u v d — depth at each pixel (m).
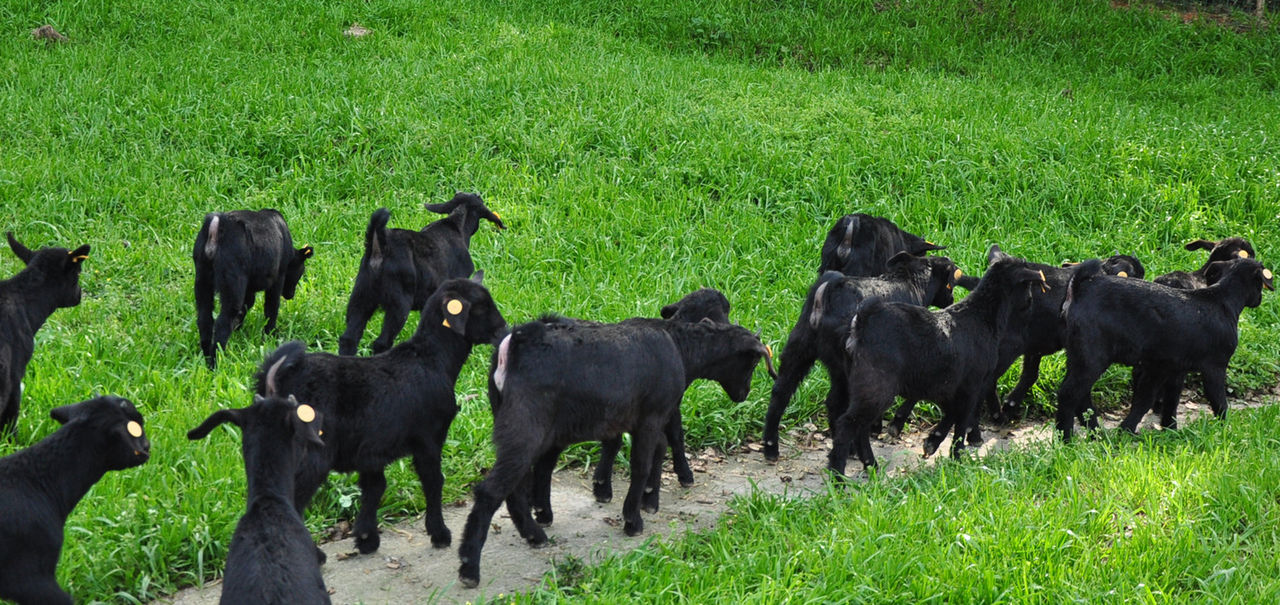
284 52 16.30
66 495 5.44
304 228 11.62
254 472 5.25
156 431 7.41
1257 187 13.97
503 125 14.11
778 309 10.78
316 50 16.39
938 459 8.29
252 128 13.48
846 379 8.40
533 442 6.34
